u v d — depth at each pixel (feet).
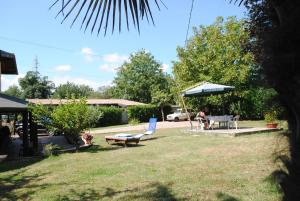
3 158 44.01
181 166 33.53
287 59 5.50
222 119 68.44
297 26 5.43
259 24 7.16
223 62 109.29
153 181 27.94
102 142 61.26
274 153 6.36
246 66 102.94
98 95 303.68
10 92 244.42
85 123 50.29
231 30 107.45
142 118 150.41
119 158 40.91
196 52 116.37
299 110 5.67
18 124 93.56
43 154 46.98
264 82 6.15
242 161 33.76
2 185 29.78
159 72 239.09
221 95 106.83
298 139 5.74
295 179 5.51
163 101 154.20
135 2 8.07
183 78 117.50
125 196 24.12
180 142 54.29
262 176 26.78
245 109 108.27
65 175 32.45
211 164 33.53
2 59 65.62
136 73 237.25
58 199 24.43
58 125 49.88
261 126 75.31
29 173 34.65
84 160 40.83
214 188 24.70
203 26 115.55
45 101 141.90
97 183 28.48
